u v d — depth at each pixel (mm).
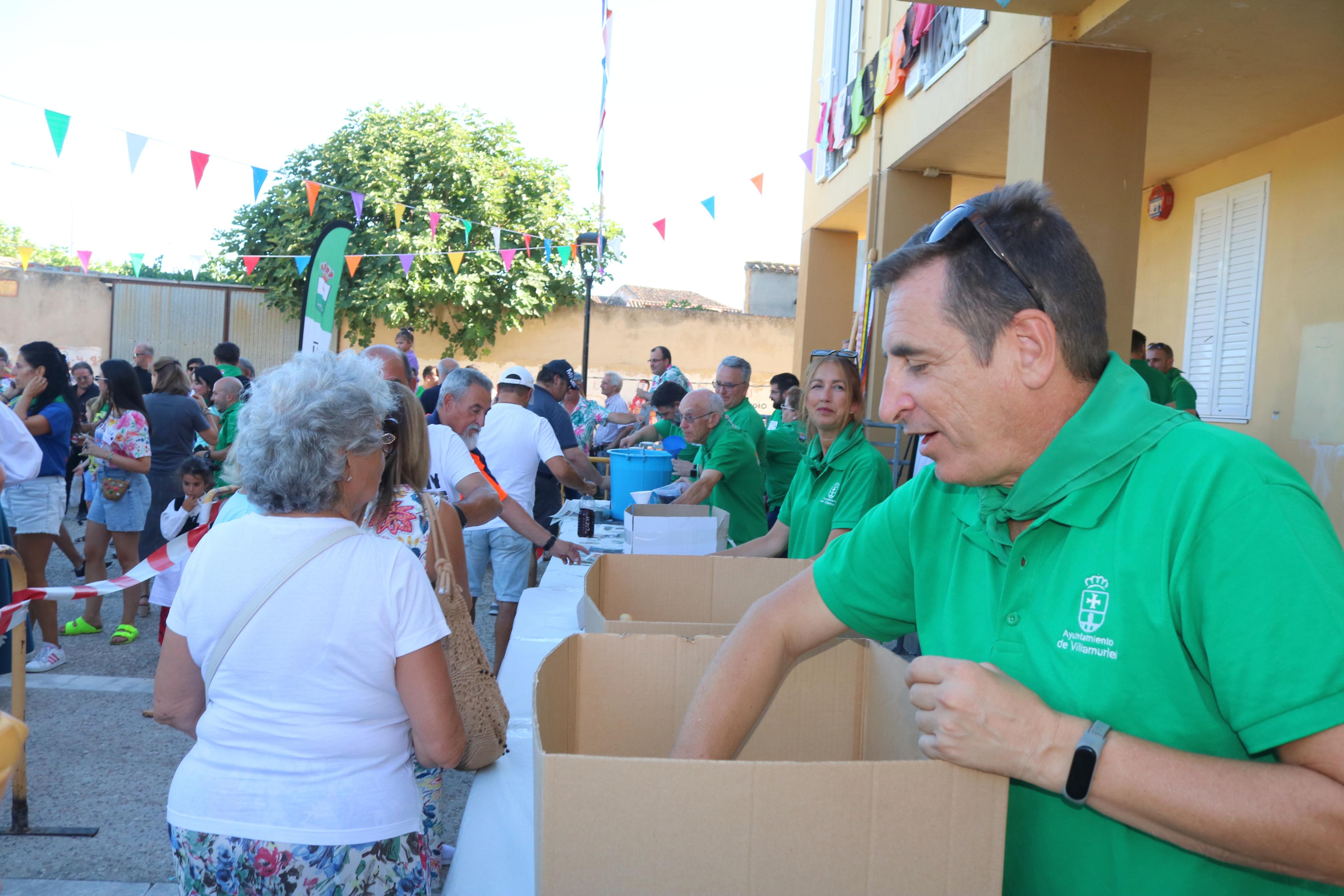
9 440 3867
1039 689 872
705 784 762
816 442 2672
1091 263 885
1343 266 5113
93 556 5031
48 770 3348
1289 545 729
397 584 1295
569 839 765
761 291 22812
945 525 1038
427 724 1320
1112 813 762
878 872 779
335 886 1240
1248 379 5887
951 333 874
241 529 1320
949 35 5887
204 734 1280
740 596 2029
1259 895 819
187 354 17969
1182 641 799
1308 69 4535
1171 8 3932
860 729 1269
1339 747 682
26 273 17641
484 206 16844
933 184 7371
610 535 3887
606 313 18672
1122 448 844
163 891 2584
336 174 17125
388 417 1785
